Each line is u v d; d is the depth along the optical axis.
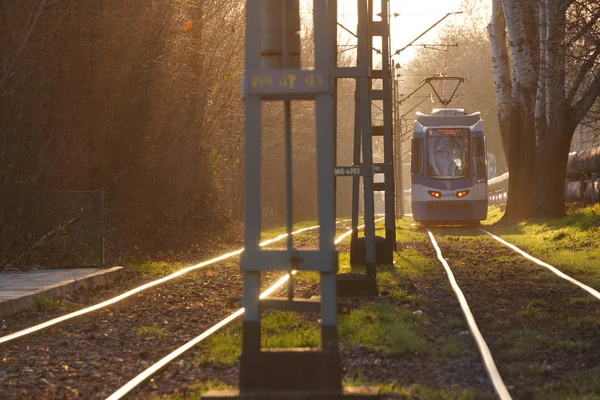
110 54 34.53
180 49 40.91
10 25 29.08
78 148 33.41
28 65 29.66
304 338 13.80
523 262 28.58
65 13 30.19
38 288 20.92
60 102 32.47
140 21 35.28
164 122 40.34
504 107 55.47
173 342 14.97
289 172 9.27
